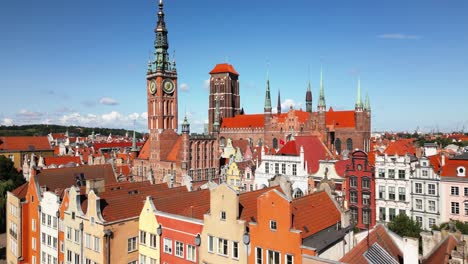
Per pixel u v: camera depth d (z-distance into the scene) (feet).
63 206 206.49
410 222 236.02
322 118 531.91
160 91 455.22
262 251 139.33
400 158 278.46
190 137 427.33
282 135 595.47
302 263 125.29
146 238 180.86
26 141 593.42
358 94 536.83
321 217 153.48
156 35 469.16
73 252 196.03
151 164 464.65
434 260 114.42
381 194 286.25
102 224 172.55
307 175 310.65
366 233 153.89
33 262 239.09
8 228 262.47
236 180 379.14
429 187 268.41
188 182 235.40
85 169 277.44
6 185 382.42
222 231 149.79
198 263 157.99
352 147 541.75
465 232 210.18
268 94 619.67
